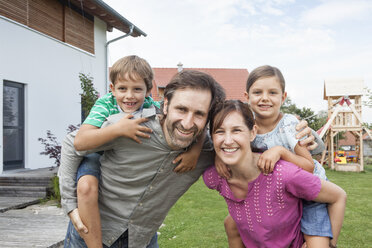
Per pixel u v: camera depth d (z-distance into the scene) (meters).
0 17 7.86
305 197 1.83
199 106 1.65
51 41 9.68
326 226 1.88
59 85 10.02
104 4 10.77
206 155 2.03
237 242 2.38
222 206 6.81
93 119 2.22
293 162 1.94
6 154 8.18
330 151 15.29
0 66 7.86
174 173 1.91
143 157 1.83
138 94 2.86
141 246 2.12
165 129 1.78
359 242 4.54
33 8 9.01
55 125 9.80
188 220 5.70
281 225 1.87
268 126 2.46
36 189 6.99
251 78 2.53
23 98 8.72
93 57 11.89
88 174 1.94
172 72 25.55
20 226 4.93
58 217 5.49
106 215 2.03
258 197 1.85
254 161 1.88
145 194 1.93
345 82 14.88
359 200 7.50
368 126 20.28
